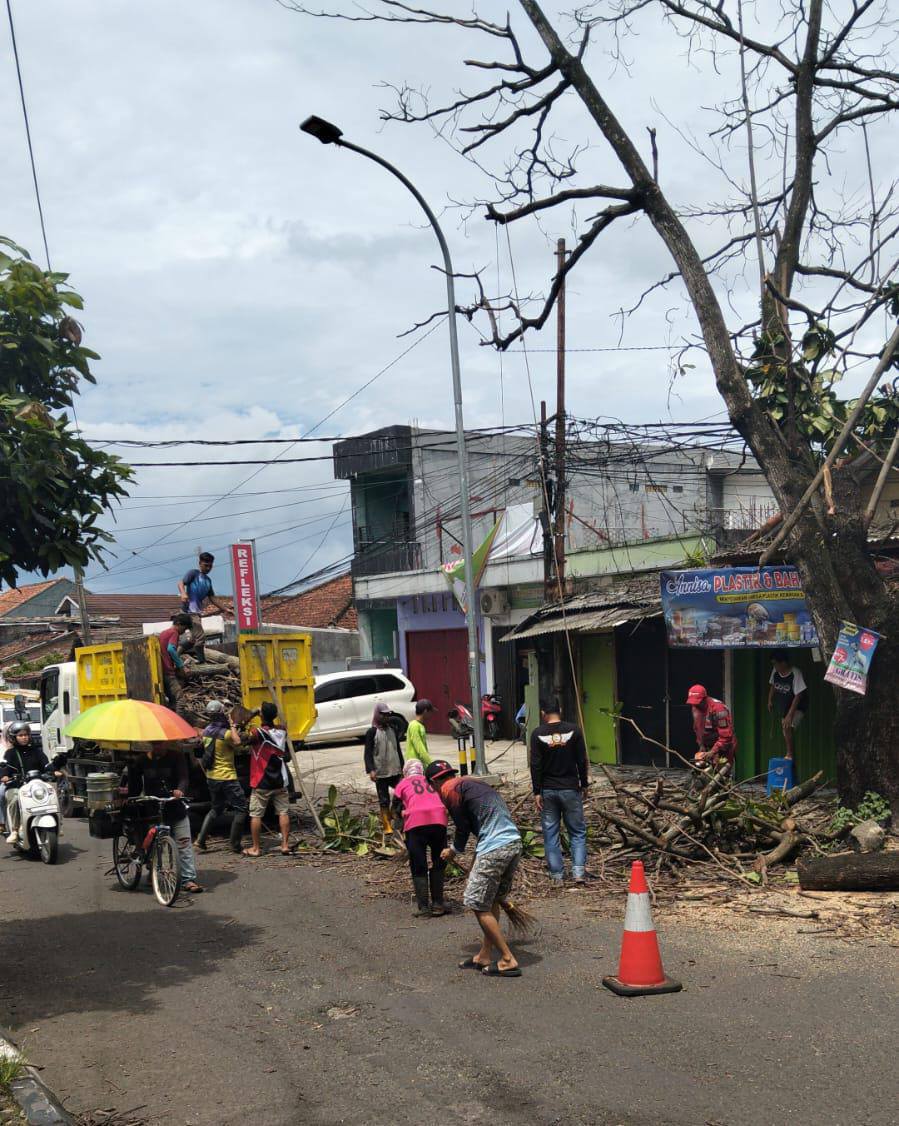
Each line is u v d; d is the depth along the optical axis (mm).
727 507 29578
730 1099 4859
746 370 12539
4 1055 5605
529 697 21141
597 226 12156
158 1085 5488
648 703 18328
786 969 6918
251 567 28453
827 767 14797
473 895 7230
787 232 12555
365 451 32250
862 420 12648
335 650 34000
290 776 13953
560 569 19172
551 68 12031
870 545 13414
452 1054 5680
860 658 10680
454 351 17625
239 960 7941
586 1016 6152
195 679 15484
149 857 10594
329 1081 5426
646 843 10602
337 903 9883
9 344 7066
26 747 13523
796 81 12359
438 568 28531
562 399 19422
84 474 7441
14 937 8945
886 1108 4695
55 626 48594
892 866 8977
